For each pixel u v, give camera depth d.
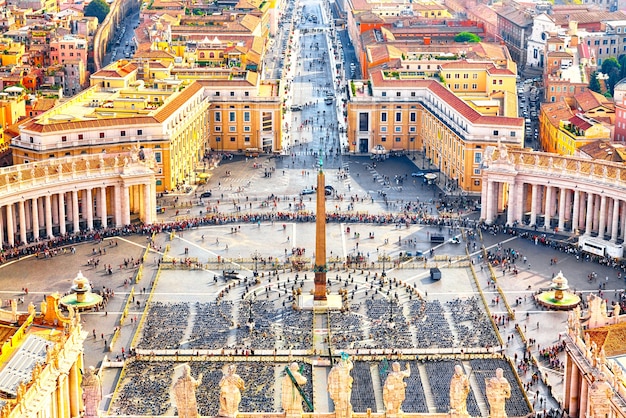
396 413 145.88
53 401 183.88
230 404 141.50
